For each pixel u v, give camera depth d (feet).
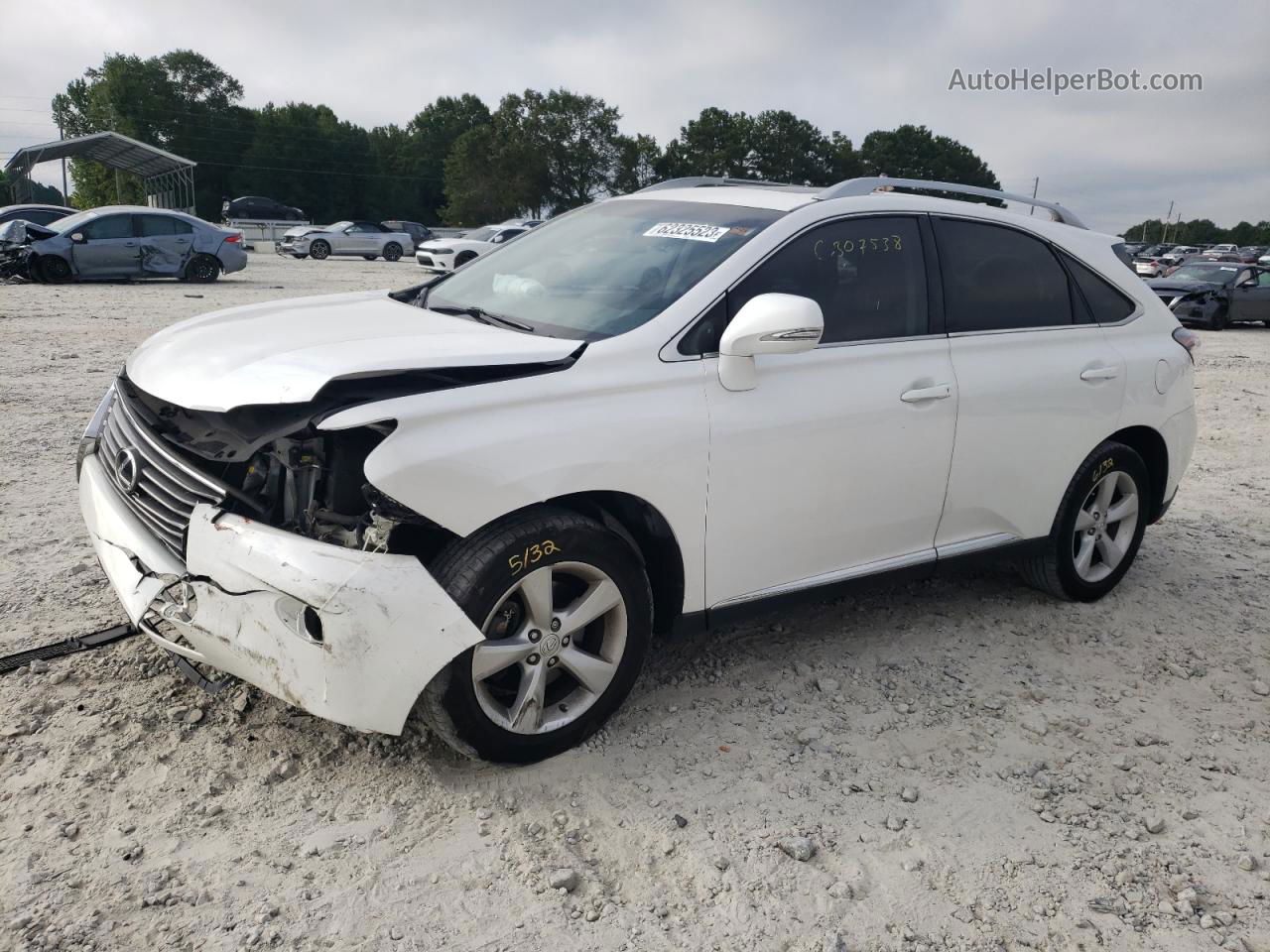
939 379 12.67
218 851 8.80
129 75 316.81
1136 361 15.08
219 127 323.16
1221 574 17.47
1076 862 9.53
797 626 14.30
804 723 11.64
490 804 9.70
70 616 13.05
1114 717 12.34
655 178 318.45
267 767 10.00
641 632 10.69
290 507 9.46
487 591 9.31
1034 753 11.39
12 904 7.98
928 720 11.92
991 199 14.52
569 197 303.68
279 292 61.05
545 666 10.05
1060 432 14.16
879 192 12.97
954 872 9.29
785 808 10.01
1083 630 14.82
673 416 10.43
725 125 316.60
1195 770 11.25
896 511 12.65
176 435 10.25
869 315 12.29
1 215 78.07
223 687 10.29
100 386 28.45
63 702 10.87
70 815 9.11
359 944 7.90
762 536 11.44
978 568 14.15
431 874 8.72
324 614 8.66
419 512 8.92
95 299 51.93
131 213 63.26
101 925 7.86
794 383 11.39
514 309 11.94
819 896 8.79
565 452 9.66
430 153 353.92
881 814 10.04
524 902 8.47
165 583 9.64
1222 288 66.18
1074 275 14.75
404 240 115.75
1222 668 13.85
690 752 10.85
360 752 10.37
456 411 9.21
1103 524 15.46
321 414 8.95
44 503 17.65
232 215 177.37
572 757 10.53
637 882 8.84
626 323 10.89
